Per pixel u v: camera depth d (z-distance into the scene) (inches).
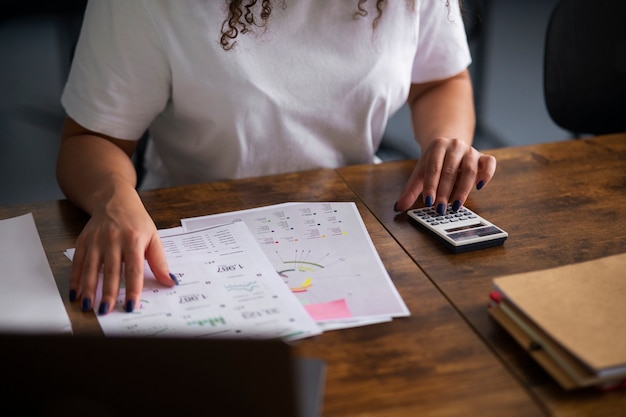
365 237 37.6
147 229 35.4
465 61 52.9
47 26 161.3
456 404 25.8
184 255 35.9
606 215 39.6
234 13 42.9
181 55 43.8
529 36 161.8
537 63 150.3
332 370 27.6
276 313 31.0
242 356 20.7
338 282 33.4
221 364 20.8
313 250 36.3
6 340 20.6
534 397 26.0
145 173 67.7
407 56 49.6
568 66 64.6
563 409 25.5
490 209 40.6
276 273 34.2
